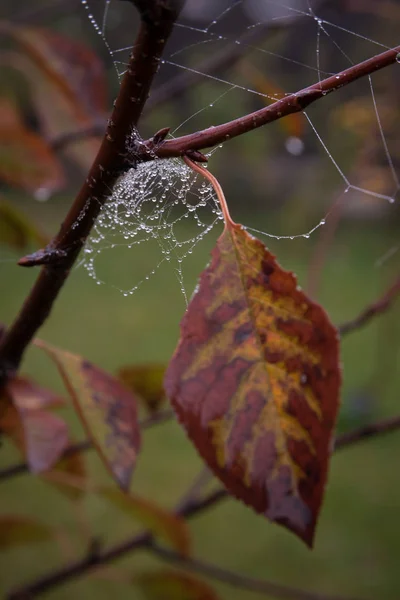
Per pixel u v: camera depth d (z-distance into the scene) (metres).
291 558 1.47
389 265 1.11
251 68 0.68
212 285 0.36
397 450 1.91
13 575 1.32
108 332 2.55
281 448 0.35
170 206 0.50
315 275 0.75
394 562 1.45
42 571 1.33
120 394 0.42
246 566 1.44
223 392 0.35
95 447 0.41
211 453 0.35
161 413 0.60
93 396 0.42
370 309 0.62
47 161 0.59
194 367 0.35
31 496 1.58
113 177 0.37
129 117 0.36
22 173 0.59
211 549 1.50
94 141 0.68
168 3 0.34
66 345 2.41
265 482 0.35
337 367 0.36
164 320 2.69
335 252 2.60
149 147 0.36
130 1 0.34
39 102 0.67
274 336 0.36
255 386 0.35
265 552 1.50
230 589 1.36
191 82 0.72
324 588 1.35
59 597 1.26
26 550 1.41
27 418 0.43
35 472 0.42
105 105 0.68
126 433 0.41
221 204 0.36
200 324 0.36
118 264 3.35
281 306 0.36
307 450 0.35
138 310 2.80
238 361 0.36
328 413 0.36
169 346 2.43
